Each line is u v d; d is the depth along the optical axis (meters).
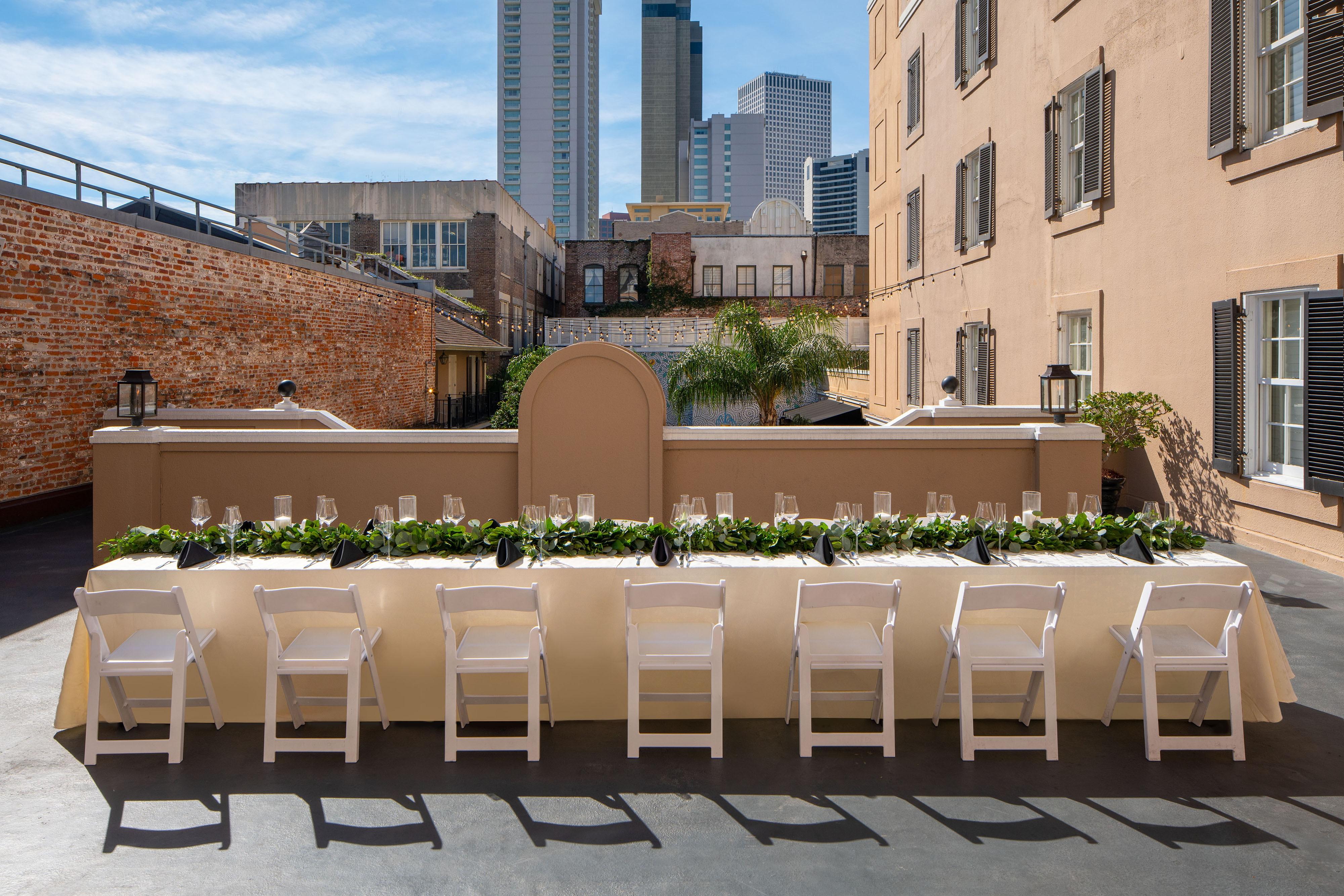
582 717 5.17
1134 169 11.20
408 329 23.95
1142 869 3.60
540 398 9.23
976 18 16.55
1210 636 5.12
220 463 9.07
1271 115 9.00
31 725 5.09
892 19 23.28
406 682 5.14
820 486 9.35
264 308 15.93
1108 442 10.56
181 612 4.66
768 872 3.59
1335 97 7.77
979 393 16.36
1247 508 9.30
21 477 10.79
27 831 3.92
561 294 53.81
